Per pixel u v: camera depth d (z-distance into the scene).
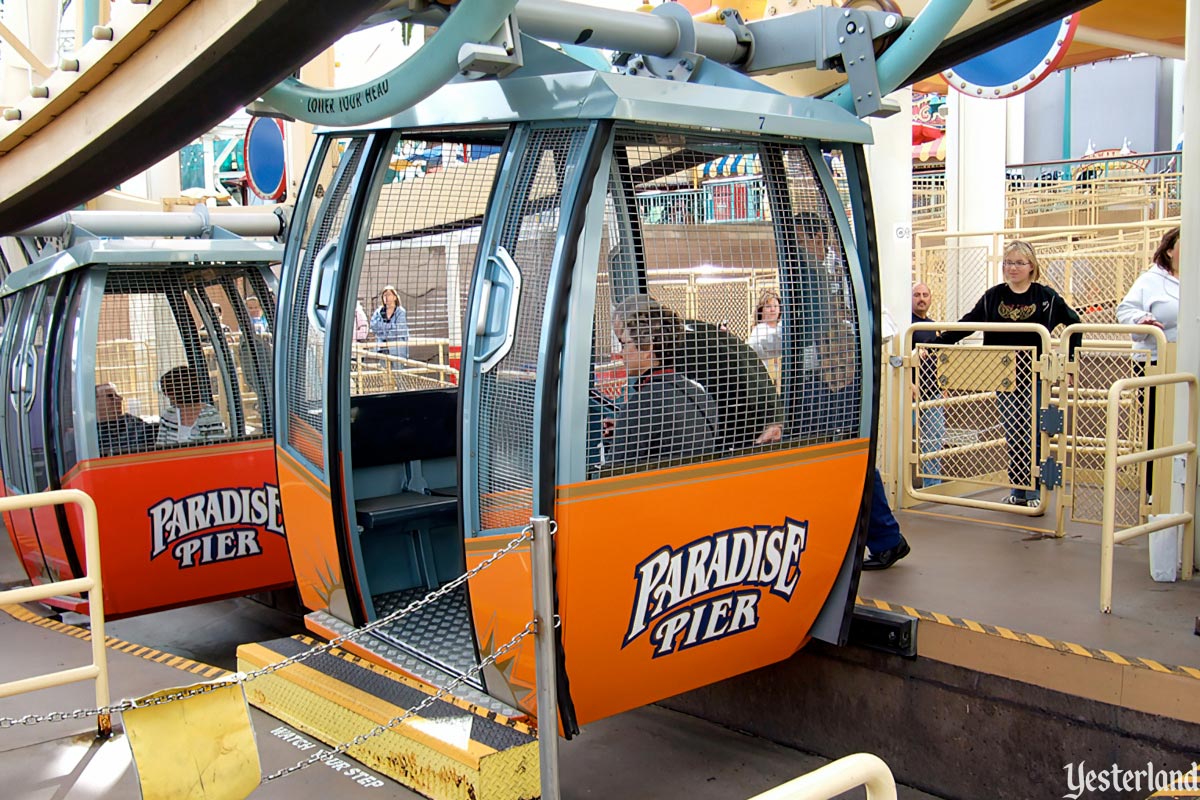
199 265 6.34
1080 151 25.23
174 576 6.23
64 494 4.18
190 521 6.25
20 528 6.91
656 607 3.64
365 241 4.37
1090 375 6.46
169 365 6.24
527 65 3.66
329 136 4.58
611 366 3.44
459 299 5.35
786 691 4.92
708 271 3.68
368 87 3.90
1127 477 6.00
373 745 3.98
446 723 3.74
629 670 3.71
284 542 6.58
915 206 17.41
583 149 3.37
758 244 3.79
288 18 3.43
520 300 3.51
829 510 4.07
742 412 3.74
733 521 3.76
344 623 4.71
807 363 3.92
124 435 6.04
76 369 5.92
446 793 3.61
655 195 3.58
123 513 6.02
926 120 19.39
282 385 4.85
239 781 2.94
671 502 3.55
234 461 6.36
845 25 4.10
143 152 5.22
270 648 4.84
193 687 2.89
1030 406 5.91
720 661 4.03
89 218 7.12
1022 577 5.06
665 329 3.55
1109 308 9.93
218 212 7.93
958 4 3.81
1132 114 24.52
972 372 6.21
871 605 4.66
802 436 3.92
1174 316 5.99
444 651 4.39
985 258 10.38
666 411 3.54
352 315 4.40
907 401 6.53
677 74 4.13
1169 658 3.88
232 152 20.20
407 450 5.35
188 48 3.89
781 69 4.38
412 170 4.64
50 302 6.46
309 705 4.39
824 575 4.17
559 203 3.41
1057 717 4.00
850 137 3.94
